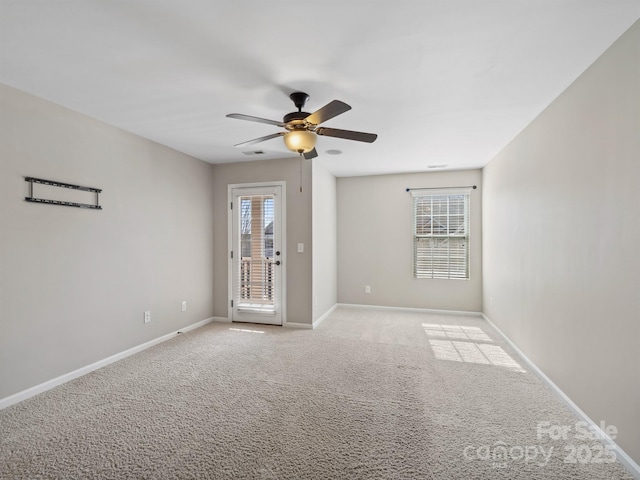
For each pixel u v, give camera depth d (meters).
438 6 1.52
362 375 2.87
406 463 1.76
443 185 5.14
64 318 2.71
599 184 1.97
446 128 3.19
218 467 1.73
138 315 3.45
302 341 3.80
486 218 4.68
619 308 1.79
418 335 4.03
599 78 1.96
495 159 4.17
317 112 2.10
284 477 1.66
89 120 2.91
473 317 4.93
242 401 2.43
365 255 5.51
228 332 4.14
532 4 1.51
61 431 2.05
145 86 2.34
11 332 2.35
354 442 1.94
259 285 4.52
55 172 2.64
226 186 4.64
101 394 2.53
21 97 2.41
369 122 3.03
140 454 1.84
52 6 1.50
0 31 1.70
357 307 5.55
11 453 1.84
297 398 2.47
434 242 5.21
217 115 2.88
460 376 2.85
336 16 1.59
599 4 1.51
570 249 2.30
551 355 2.60
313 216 4.34
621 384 1.78
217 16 1.58
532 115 2.86
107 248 3.10
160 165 3.75
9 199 2.34
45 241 2.57
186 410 2.30
